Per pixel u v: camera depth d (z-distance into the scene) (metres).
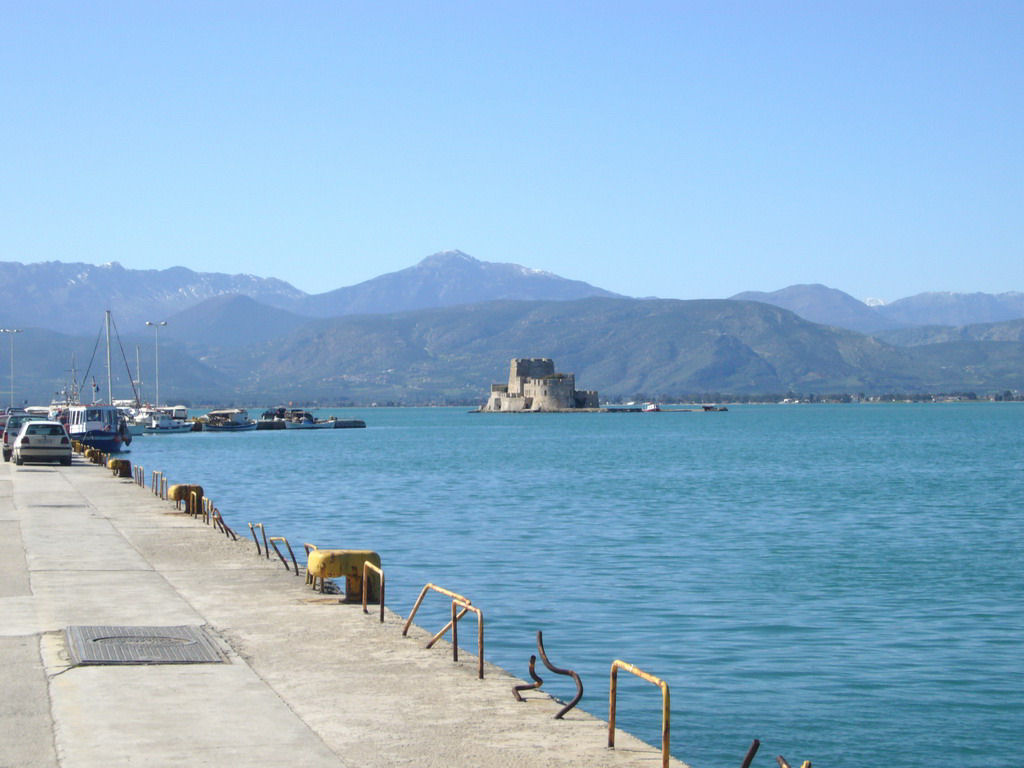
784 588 29.16
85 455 69.81
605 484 72.19
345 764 10.21
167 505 35.59
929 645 22.33
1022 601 27.39
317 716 11.75
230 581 20.62
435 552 36.19
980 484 71.50
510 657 20.59
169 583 20.33
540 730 11.46
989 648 22.05
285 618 17.06
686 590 28.62
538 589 28.48
